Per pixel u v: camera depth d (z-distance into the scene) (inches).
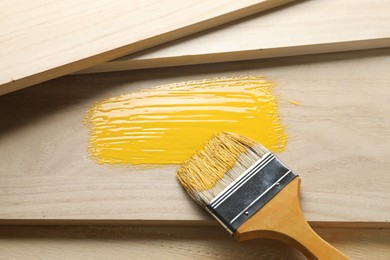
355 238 47.6
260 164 45.5
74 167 49.4
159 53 50.9
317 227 47.8
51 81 52.7
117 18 49.9
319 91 50.5
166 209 47.6
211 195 44.9
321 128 49.3
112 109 51.4
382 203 46.6
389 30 50.1
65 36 49.2
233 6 50.5
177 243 48.3
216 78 51.8
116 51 49.5
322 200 46.9
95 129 50.7
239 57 51.4
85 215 47.8
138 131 50.4
